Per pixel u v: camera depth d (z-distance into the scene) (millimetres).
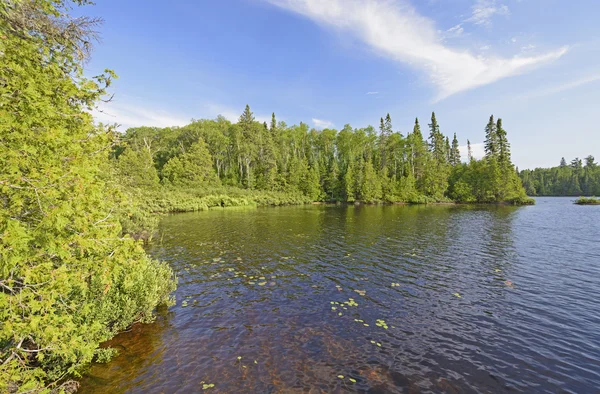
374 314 9828
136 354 7410
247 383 6344
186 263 15852
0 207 4402
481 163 77500
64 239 4785
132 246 6320
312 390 6148
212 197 56281
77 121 6004
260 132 82312
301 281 13102
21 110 4559
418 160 80688
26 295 4289
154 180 58375
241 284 12664
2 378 4262
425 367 6988
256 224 32031
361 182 73938
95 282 7922
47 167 4340
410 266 15500
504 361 7246
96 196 5383
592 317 9594
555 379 6598
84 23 7016
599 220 34656
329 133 94750
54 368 6324
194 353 7484
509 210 51969
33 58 5312
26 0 5828
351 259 16875
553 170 135125
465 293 11719
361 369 6883
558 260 16578
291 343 8008
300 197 73500
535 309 10219
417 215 43344
